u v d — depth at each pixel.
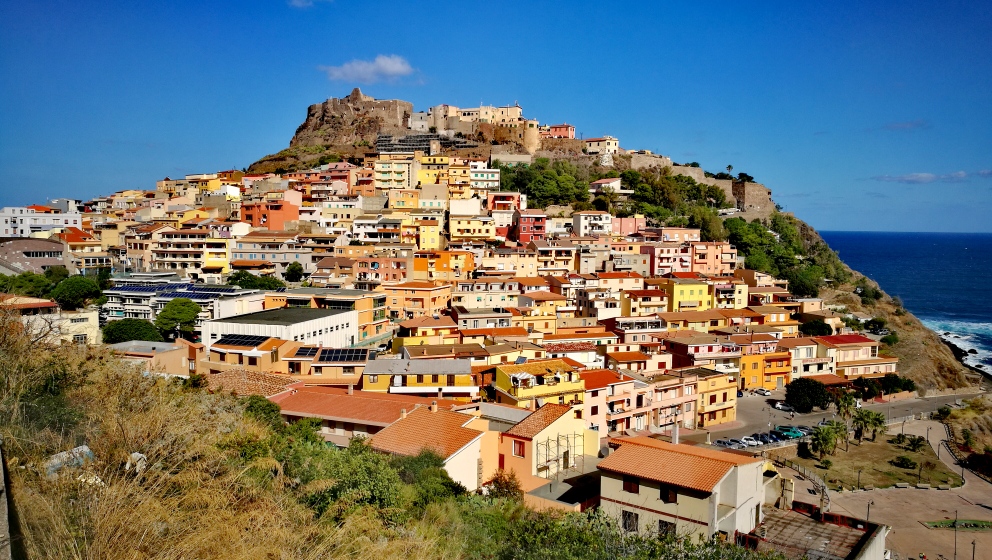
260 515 29.34
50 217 188.88
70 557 22.41
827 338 143.62
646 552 37.66
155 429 33.25
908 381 141.50
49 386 37.84
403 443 54.41
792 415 118.69
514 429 57.94
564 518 42.53
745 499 47.97
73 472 27.55
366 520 32.75
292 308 109.44
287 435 46.94
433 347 97.62
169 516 26.83
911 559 74.06
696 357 124.06
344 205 198.38
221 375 75.56
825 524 50.22
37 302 91.56
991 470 100.12
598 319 139.75
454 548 35.34
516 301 142.12
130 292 129.12
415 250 160.00
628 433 91.75
